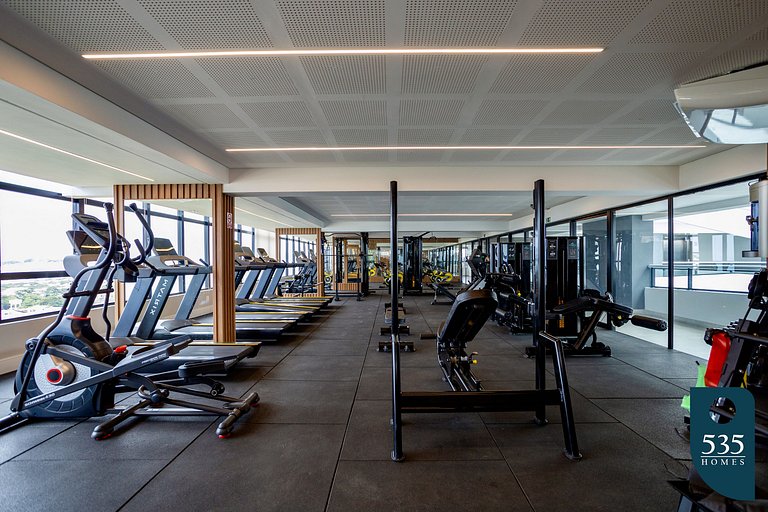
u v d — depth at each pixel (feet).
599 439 7.98
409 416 9.20
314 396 10.59
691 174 14.33
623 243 22.09
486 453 7.41
